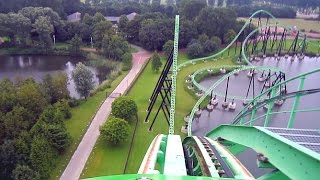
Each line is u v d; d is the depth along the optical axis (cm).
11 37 16575
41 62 15762
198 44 16438
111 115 9581
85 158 7775
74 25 18012
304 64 16912
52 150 7312
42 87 10200
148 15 18738
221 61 16375
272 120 10538
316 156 2180
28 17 16950
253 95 12675
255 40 17950
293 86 13938
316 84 14288
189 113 10506
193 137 5259
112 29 16938
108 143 8388
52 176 7056
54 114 8256
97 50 16638
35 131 7594
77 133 8875
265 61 17200
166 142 4472
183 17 19188
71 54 16712
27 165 6600
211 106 11156
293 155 2509
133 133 9000
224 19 18712
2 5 18275
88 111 10294
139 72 13875
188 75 14062
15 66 15075
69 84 13112
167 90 9806
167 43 16062
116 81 12912
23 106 8744
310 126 10319
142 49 17562
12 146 6712
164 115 10194
